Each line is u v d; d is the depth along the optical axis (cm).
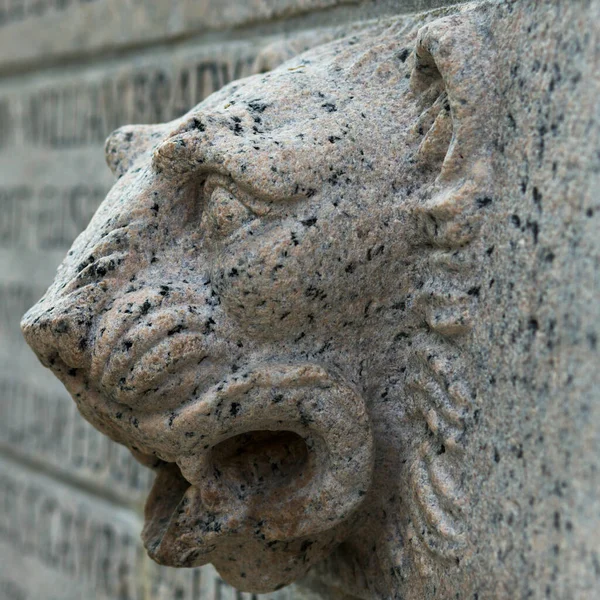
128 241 122
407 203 124
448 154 120
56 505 199
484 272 119
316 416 123
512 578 117
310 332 124
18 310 214
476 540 120
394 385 127
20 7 201
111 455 180
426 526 124
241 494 127
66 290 122
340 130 123
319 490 126
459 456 121
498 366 118
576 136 113
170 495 131
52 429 201
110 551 179
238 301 121
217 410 122
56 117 192
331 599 143
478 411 120
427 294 123
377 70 126
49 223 198
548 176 115
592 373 112
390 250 124
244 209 120
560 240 114
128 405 122
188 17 159
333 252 122
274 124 123
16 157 209
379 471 129
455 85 119
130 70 170
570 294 114
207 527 126
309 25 145
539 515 115
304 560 131
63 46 184
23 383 213
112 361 120
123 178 128
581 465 113
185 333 121
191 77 160
